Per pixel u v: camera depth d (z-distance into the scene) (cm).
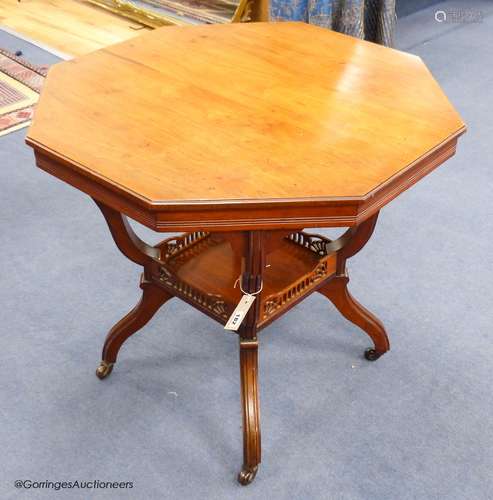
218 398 170
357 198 114
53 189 251
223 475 152
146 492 148
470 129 296
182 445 158
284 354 183
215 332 190
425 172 131
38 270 211
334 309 199
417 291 205
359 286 207
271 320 150
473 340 188
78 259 216
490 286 208
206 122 135
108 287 205
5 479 150
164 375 176
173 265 161
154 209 111
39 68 348
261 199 112
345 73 159
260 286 138
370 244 225
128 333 170
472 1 456
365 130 134
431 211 243
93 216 237
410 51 374
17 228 229
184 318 194
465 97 324
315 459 155
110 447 157
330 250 159
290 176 119
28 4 443
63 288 204
